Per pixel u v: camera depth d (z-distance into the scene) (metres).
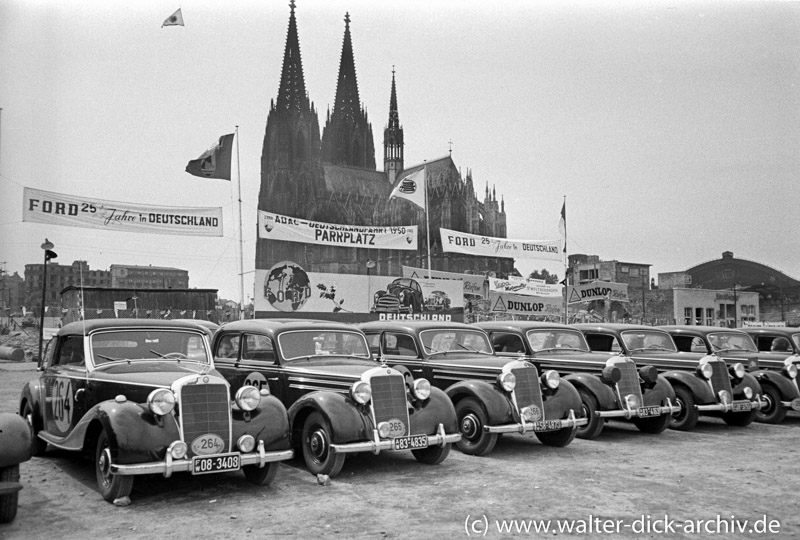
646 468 8.85
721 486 7.86
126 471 6.32
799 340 15.20
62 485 7.62
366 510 6.70
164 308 29.77
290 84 98.19
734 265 62.91
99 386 7.52
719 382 12.45
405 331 11.10
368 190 104.00
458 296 27.09
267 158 97.00
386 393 8.19
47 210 19.92
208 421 6.82
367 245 27.50
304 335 9.51
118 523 6.20
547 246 30.95
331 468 7.88
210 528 6.07
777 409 13.29
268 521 6.30
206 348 8.52
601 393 11.01
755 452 10.12
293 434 8.61
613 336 13.49
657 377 11.98
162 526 6.12
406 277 25.94
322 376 8.55
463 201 100.25
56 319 30.95
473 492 7.46
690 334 14.50
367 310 24.77
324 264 84.75
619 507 6.89
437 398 8.75
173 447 6.53
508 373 9.60
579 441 11.03
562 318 31.59
